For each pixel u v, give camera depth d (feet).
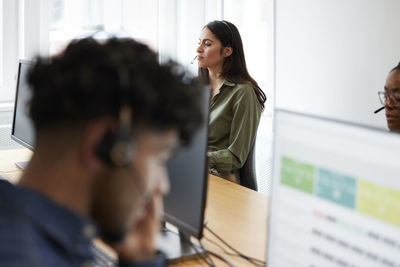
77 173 2.24
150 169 2.35
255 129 8.64
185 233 4.85
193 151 4.43
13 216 2.13
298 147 3.13
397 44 8.82
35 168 2.28
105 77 2.19
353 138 2.75
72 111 2.17
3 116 11.28
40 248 2.13
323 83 10.27
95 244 4.83
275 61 11.44
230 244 5.13
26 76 2.41
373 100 9.30
